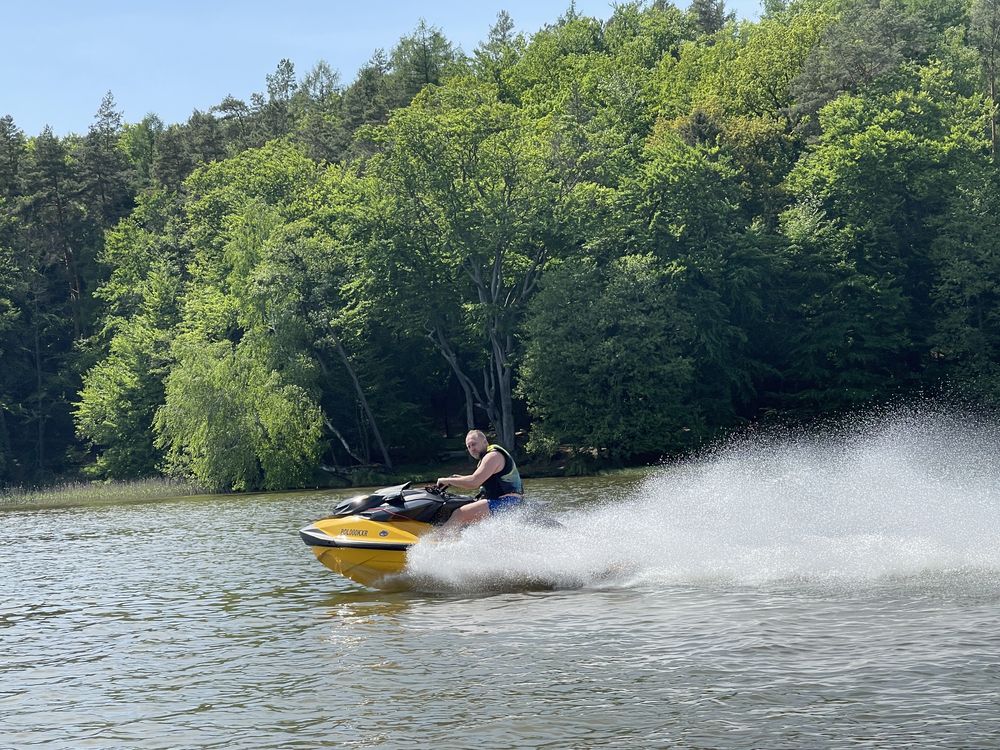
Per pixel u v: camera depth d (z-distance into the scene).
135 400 64.38
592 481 42.19
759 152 65.06
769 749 6.58
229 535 23.83
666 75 89.44
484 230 55.69
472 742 6.95
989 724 6.81
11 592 15.50
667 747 6.70
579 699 7.76
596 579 12.92
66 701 8.58
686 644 9.23
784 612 10.33
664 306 54.16
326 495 42.78
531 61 104.25
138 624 11.96
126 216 90.50
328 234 63.31
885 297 56.91
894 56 65.44
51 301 84.25
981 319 56.84
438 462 61.31
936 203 59.91
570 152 61.38
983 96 70.25
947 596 10.75
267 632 10.95
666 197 57.31
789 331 59.66
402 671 8.87
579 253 58.59
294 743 7.12
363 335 60.06
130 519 32.62
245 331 58.47
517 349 58.97
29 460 75.25
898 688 7.63
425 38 120.75
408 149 57.47
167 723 7.76
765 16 117.81
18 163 88.06
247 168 76.81
